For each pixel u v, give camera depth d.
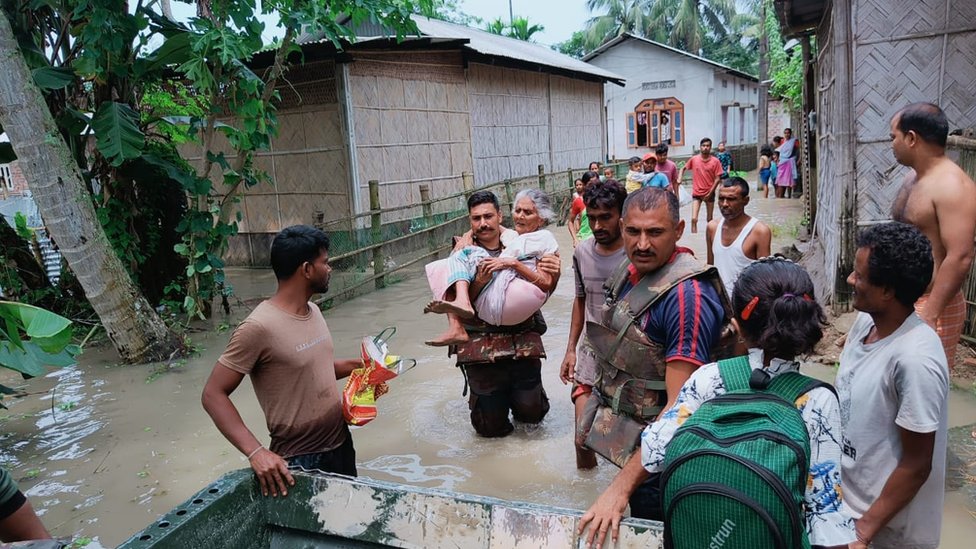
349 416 3.04
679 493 1.64
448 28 16.20
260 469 2.55
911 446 2.12
